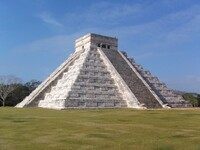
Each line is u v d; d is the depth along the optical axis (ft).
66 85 199.00
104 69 224.33
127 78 220.84
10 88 337.72
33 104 217.97
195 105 319.06
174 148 51.75
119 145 54.08
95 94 195.52
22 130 73.26
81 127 78.48
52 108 183.83
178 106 229.04
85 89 194.18
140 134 66.33
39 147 52.19
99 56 237.25
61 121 94.53
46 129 74.84
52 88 220.23
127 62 242.58
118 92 209.26
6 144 54.80
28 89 363.15
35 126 81.15
